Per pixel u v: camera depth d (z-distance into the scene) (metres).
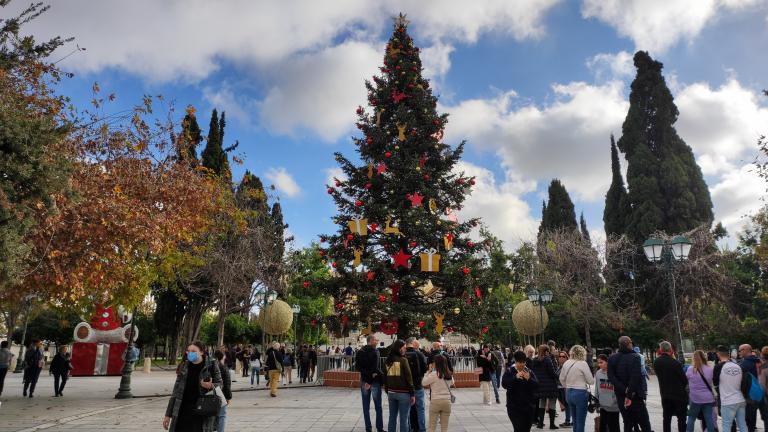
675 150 40.94
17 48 10.23
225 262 29.02
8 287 10.88
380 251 21.16
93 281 13.33
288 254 38.97
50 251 11.38
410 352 9.51
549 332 37.53
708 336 34.47
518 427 7.61
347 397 17.31
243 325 53.75
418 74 22.25
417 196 19.91
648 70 43.22
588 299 34.28
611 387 8.32
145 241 13.90
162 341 51.25
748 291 35.50
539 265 38.06
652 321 36.56
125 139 14.70
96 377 28.73
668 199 39.09
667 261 13.95
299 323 48.53
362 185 21.50
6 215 7.78
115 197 13.56
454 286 19.56
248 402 15.90
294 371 35.22
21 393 18.44
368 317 19.03
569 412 11.27
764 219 27.02
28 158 8.06
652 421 12.05
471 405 14.84
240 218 27.27
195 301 37.69
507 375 7.80
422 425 9.39
